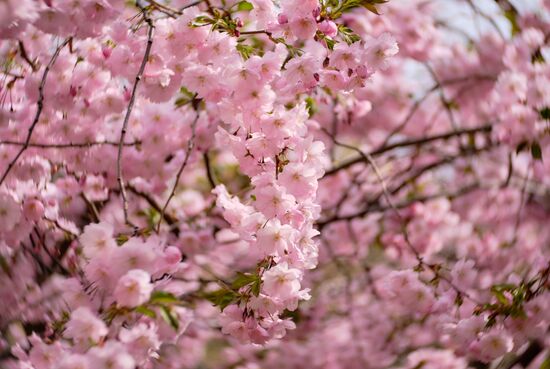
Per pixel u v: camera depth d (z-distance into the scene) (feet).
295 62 9.78
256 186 9.21
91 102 12.87
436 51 18.86
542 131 15.79
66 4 9.39
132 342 8.27
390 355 19.57
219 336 18.07
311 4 9.62
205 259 17.80
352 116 16.80
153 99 11.07
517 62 16.01
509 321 11.68
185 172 18.07
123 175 14.79
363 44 10.10
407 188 20.86
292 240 9.06
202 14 10.49
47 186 13.34
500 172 20.40
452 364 16.25
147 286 7.79
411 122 21.48
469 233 20.10
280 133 9.46
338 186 20.63
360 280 21.09
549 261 12.72
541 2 16.43
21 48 11.73
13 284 13.38
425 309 12.58
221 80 10.02
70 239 13.62
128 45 10.78
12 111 12.35
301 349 19.66
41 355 10.59
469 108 20.56
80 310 7.99
